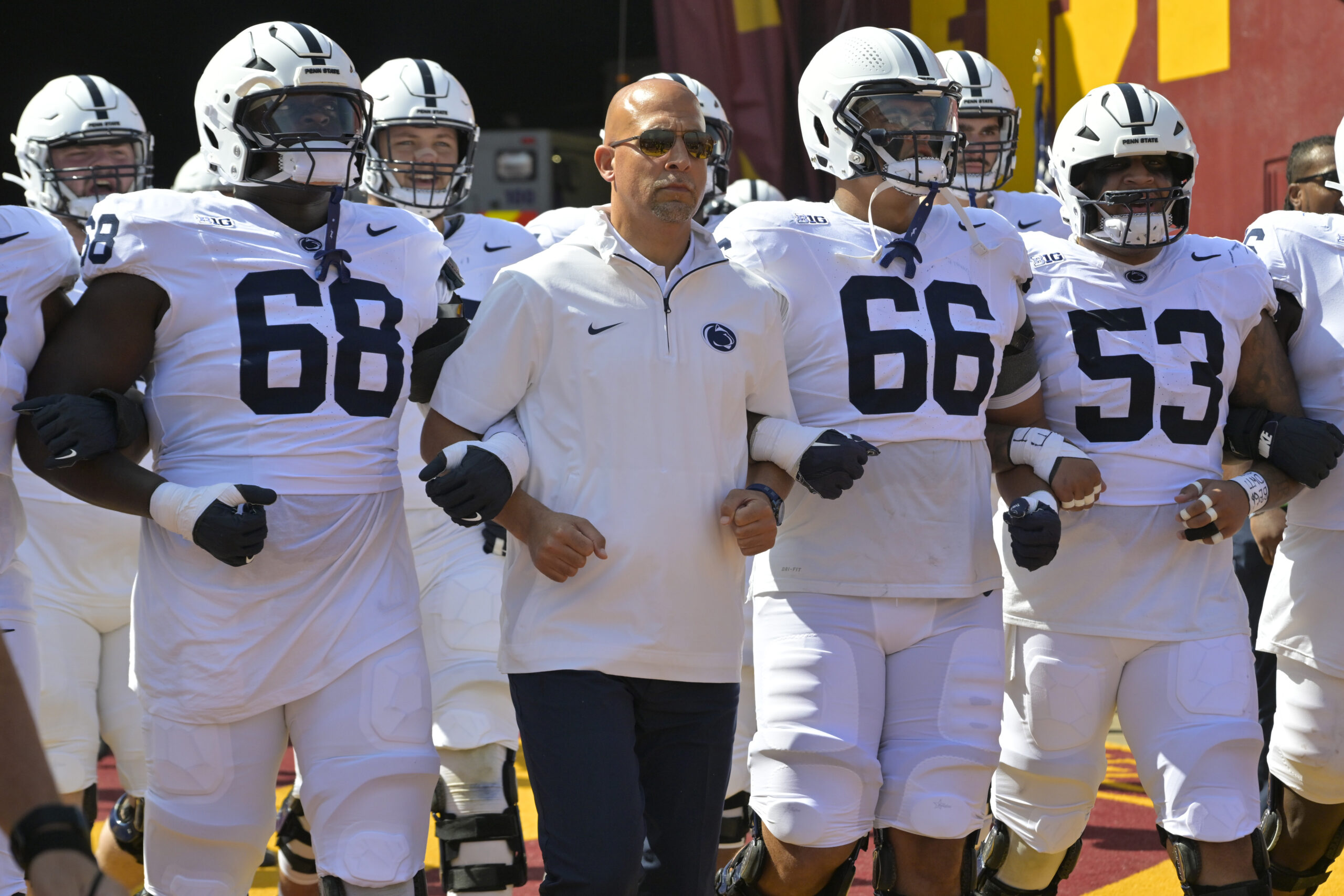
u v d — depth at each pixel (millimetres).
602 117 51719
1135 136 13430
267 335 11453
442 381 11688
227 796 11352
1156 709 13148
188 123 48188
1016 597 13812
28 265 11695
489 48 49062
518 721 11453
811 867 12234
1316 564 14484
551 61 49781
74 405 10930
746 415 12078
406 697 11492
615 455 11258
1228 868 12672
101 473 11234
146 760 11578
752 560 16016
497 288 11562
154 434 11695
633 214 11523
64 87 16391
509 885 14203
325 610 11391
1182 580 13352
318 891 15531
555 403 11414
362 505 11656
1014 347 13359
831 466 11562
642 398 11305
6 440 11594
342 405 11633
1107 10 32688
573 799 10844
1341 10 29719
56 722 14297
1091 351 13680
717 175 19969
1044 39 33469
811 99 13250
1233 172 31547
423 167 16688
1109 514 13398
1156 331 13695
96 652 14711
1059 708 13531
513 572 11656
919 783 12250
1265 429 13727
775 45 34219
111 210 11469
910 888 12375
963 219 13039
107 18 45656
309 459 11453
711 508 11414
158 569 11492
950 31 34500
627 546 11156
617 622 11164
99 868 6449
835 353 12656
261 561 11281
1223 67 31391
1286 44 30516
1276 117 30797
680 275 11602
